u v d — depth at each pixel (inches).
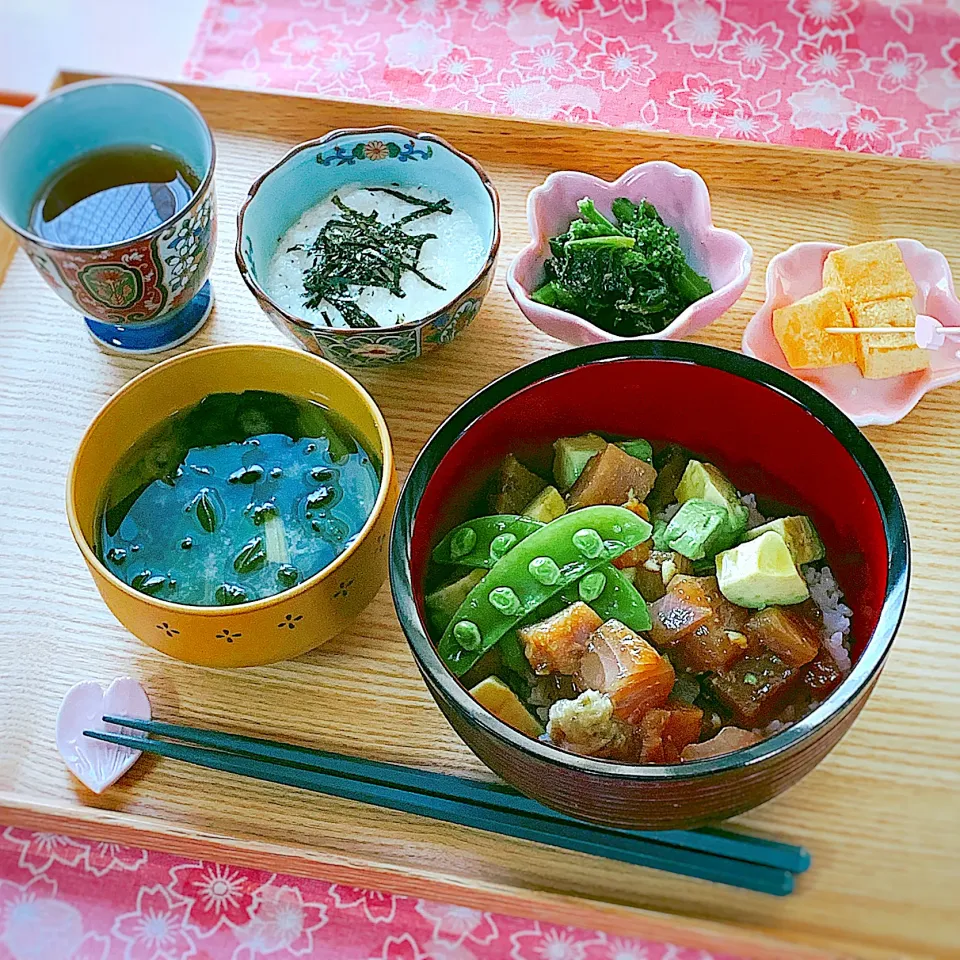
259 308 20.4
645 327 19.0
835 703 13.8
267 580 16.5
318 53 24.4
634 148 21.2
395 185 20.6
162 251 18.3
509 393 16.2
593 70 23.7
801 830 15.5
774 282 19.4
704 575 16.3
